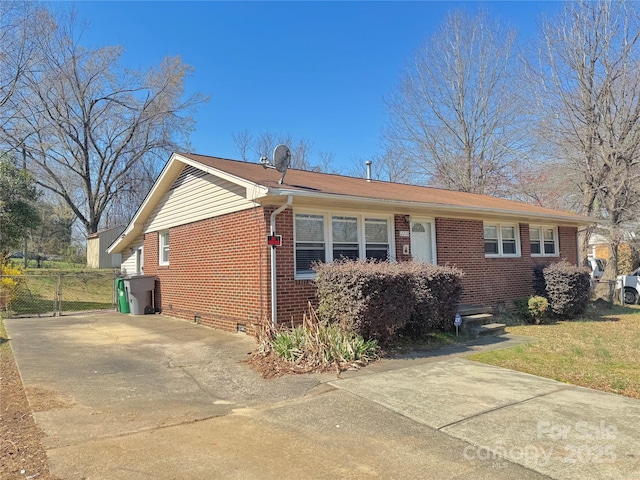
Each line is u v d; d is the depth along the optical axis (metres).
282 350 7.19
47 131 27.28
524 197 26.19
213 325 10.72
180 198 12.62
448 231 12.03
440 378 6.23
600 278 19.22
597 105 18.41
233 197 10.01
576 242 16.23
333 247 9.77
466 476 3.39
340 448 3.94
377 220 10.66
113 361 7.31
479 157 28.36
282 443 4.06
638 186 17.25
